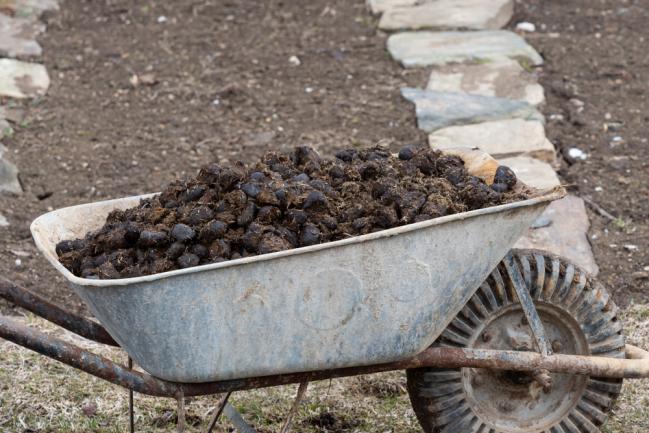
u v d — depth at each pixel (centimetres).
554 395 437
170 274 343
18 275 601
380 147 455
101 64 885
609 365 412
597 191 696
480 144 734
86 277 376
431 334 392
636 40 921
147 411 491
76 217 424
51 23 961
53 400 495
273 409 491
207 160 736
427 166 432
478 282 395
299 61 889
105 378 368
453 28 933
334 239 384
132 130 782
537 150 725
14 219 663
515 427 431
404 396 502
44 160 737
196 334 358
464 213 375
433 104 788
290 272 358
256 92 834
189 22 977
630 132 770
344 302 370
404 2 993
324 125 779
